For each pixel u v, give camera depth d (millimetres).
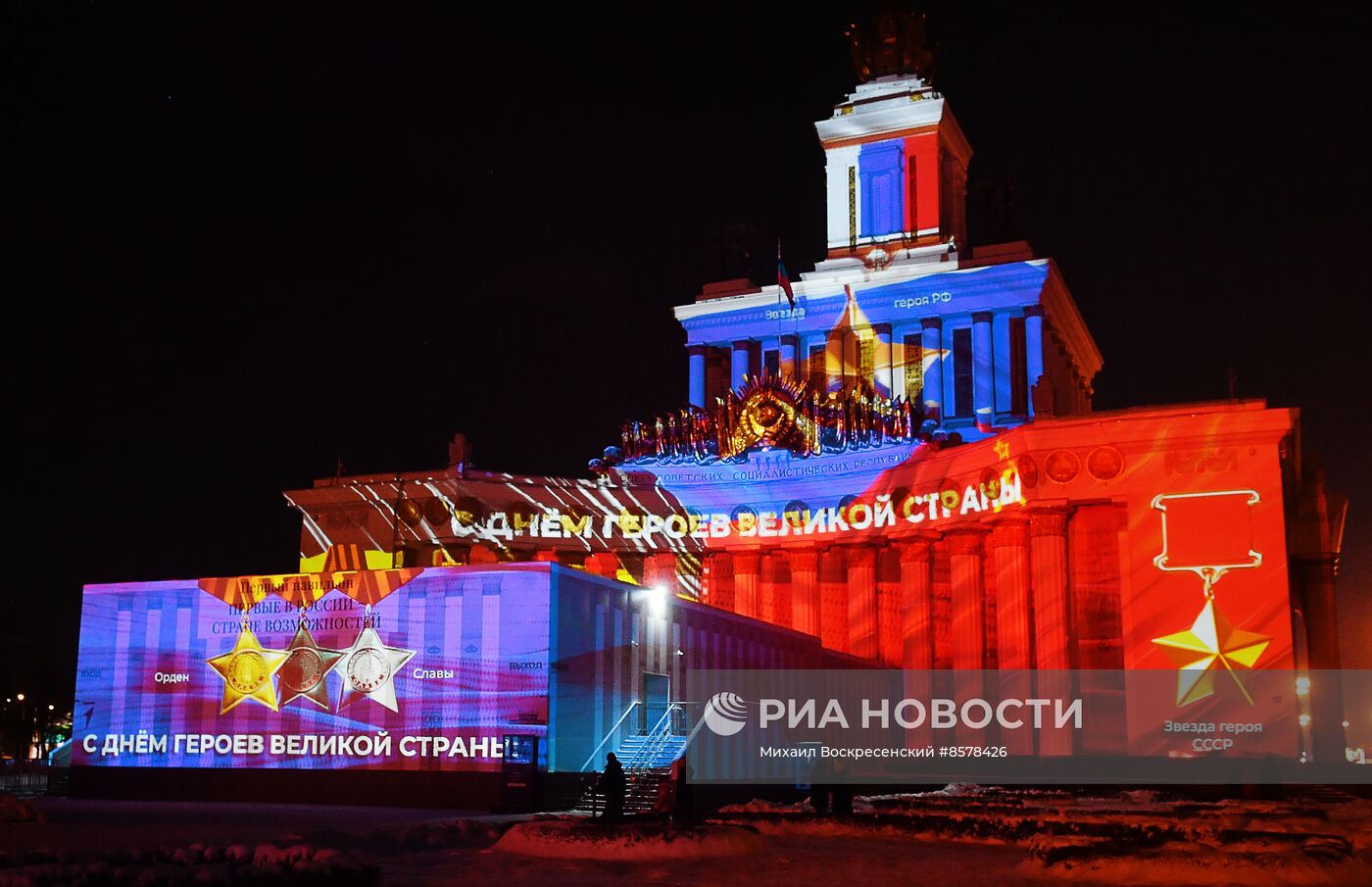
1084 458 58531
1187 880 21547
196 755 43969
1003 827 28938
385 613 42312
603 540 74938
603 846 24797
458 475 72312
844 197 83938
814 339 82062
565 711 40531
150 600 45906
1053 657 58188
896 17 86375
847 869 23766
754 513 73938
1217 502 55719
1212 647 54594
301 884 18609
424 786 40344
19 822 30781
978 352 76750
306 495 75062
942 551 68625
